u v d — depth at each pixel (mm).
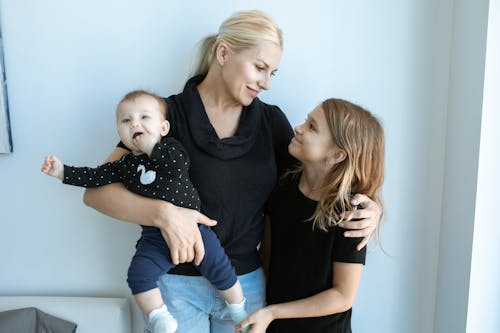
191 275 1062
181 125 1038
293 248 1096
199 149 1027
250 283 1116
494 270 1188
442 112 1296
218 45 1010
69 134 1289
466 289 1200
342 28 1256
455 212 1258
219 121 1069
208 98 1073
